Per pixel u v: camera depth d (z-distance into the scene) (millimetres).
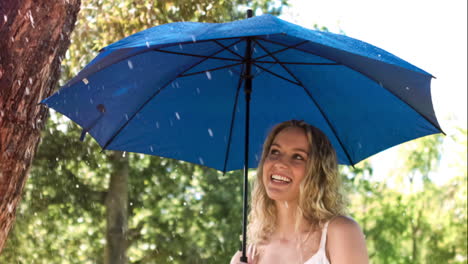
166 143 3865
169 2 10812
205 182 14461
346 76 3529
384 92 3510
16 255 14062
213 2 11219
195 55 3486
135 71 3479
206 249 14516
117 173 14195
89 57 11836
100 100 3496
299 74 3646
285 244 3553
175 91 3723
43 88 3666
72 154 13953
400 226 20859
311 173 3506
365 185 18125
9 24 3533
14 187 3617
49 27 3637
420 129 3572
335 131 3805
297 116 3869
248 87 3574
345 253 3328
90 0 11141
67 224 14312
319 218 3461
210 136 3902
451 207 21844
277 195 3539
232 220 14445
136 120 3734
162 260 14672
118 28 11203
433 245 21578
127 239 14734
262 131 3943
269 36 3312
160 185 14562
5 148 3529
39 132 3717
